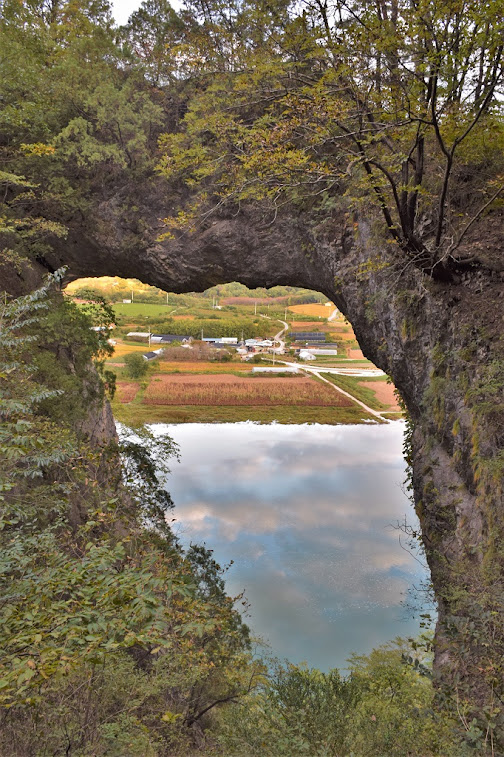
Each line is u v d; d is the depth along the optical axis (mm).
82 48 20562
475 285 12359
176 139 11633
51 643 3752
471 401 10906
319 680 9258
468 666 6977
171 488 34156
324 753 6102
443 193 10266
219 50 12148
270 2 9664
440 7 7906
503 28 7723
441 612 11156
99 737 5734
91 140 19859
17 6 18125
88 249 23312
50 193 20031
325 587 21531
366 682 9977
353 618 19297
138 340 124688
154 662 9461
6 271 19359
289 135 9688
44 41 19219
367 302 16188
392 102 9312
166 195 21812
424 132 9734
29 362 17094
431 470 13016
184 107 21391
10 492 10633
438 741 5793
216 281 23203
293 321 173250
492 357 10734
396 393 19000
